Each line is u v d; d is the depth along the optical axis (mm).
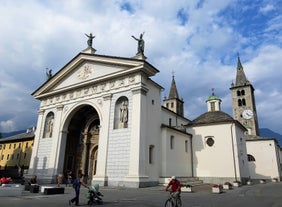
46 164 29859
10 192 15969
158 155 26109
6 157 60562
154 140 25844
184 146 31938
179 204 10664
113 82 26938
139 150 22188
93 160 30188
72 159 31625
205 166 32125
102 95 27312
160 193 17438
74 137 32438
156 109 27344
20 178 31906
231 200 14453
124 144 23516
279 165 50656
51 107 32750
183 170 30281
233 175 30203
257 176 47656
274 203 13219
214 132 32875
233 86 67625
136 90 24469
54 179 28109
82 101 29156
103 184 22938
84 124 32625
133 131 23203
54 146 29719
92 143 30875
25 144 57531
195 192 19531
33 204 12094
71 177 27219
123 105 25375
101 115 26484
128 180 21734
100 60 28297
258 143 49375
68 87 30766
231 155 30969
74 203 12625
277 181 43625
